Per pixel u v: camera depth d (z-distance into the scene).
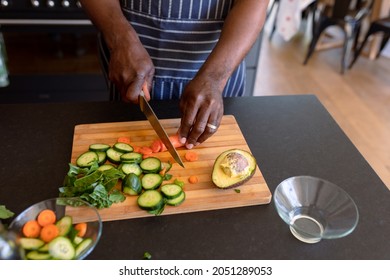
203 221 0.72
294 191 0.75
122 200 0.72
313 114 1.03
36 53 1.81
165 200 0.72
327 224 0.70
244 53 0.91
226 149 0.87
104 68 1.18
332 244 0.69
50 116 0.96
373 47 2.89
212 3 1.00
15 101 1.93
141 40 1.06
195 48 1.06
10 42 1.75
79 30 1.75
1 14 1.65
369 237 0.70
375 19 2.69
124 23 0.93
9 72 1.83
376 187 0.81
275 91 2.54
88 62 1.89
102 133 0.89
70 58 1.86
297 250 0.68
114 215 0.70
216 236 0.69
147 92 0.89
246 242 0.69
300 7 2.65
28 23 1.69
